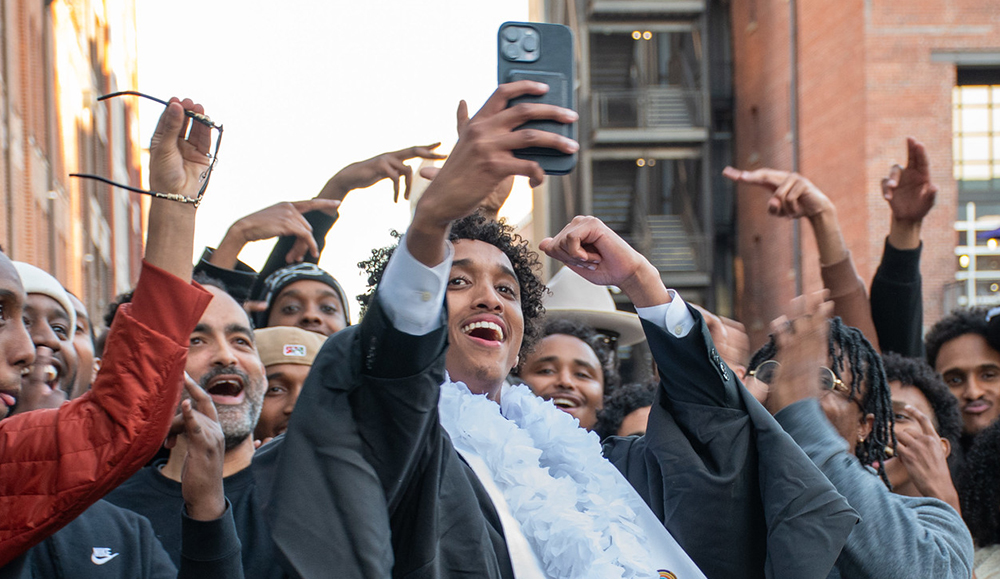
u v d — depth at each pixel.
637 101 18.48
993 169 16.03
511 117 1.59
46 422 1.85
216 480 2.04
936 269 15.32
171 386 1.84
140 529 2.32
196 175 1.91
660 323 2.21
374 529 1.67
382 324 1.69
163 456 2.88
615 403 3.88
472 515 1.92
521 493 2.12
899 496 2.74
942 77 15.54
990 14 15.61
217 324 2.87
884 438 2.88
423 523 1.80
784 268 17.02
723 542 2.18
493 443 2.20
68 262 19.09
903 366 3.54
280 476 1.70
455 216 1.62
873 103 15.40
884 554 2.39
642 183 19.00
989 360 4.18
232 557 2.02
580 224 2.20
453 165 1.60
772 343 2.81
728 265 19.00
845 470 2.45
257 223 3.95
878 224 15.30
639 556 2.15
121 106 32.88
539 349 4.01
